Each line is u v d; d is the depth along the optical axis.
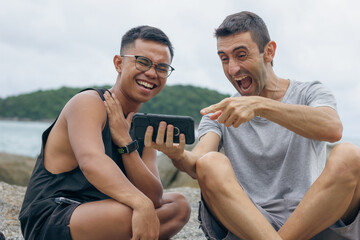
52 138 2.66
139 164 2.72
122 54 2.91
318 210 2.24
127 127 2.74
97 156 2.36
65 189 2.55
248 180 2.86
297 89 2.92
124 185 2.35
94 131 2.47
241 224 2.25
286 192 2.75
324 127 2.47
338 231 2.35
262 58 2.83
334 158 2.24
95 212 2.33
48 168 2.63
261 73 2.84
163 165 8.71
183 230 3.82
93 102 2.58
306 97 2.85
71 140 2.47
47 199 2.52
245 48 2.76
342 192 2.21
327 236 2.42
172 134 2.49
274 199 2.74
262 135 2.84
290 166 2.75
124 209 2.32
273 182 2.80
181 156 2.62
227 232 2.54
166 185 8.45
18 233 3.53
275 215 2.65
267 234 2.19
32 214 2.50
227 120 2.44
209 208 2.49
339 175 2.19
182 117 2.55
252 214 2.22
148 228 2.31
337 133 2.49
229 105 2.40
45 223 2.43
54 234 2.37
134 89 2.83
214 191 2.31
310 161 2.72
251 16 2.84
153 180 2.76
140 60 2.79
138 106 2.98
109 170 2.34
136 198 2.32
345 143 2.30
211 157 2.37
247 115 2.39
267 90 2.95
